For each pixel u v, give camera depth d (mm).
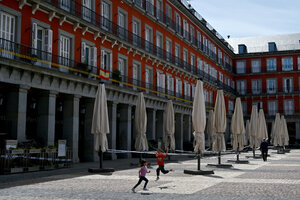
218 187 11719
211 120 35375
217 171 17422
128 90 29953
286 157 30531
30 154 17406
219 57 60250
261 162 24188
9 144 16266
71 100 23562
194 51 49312
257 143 32344
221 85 59500
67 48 24641
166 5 41156
